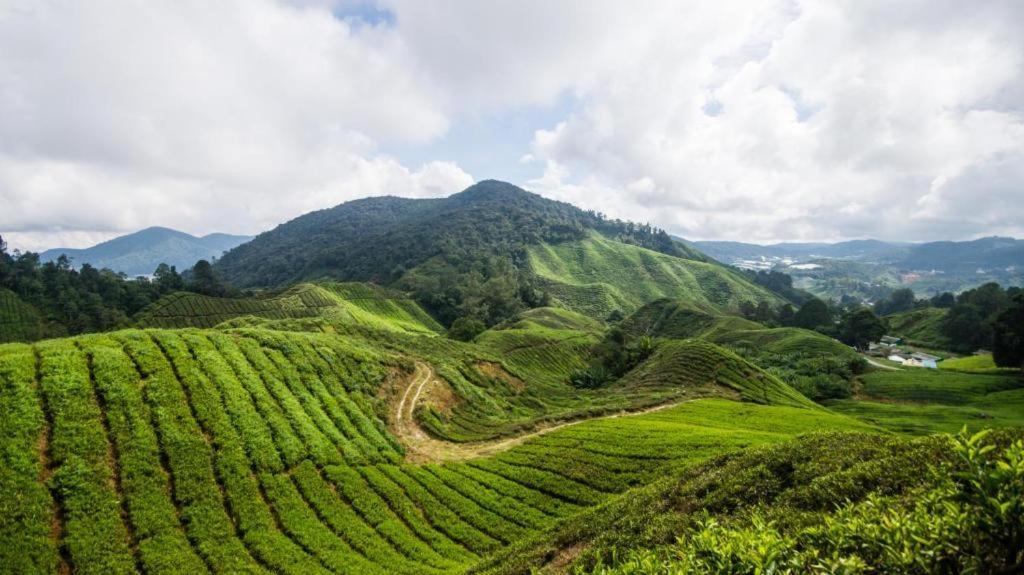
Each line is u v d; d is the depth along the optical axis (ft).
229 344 167.63
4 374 111.75
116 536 92.22
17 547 83.41
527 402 263.49
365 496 123.24
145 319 519.19
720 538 34.04
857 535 27.94
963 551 22.49
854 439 71.82
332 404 166.71
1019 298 332.80
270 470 122.52
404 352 271.69
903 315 634.43
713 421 188.34
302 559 97.04
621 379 347.56
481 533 112.37
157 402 125.08
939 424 251.19
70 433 105.91
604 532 73.77
